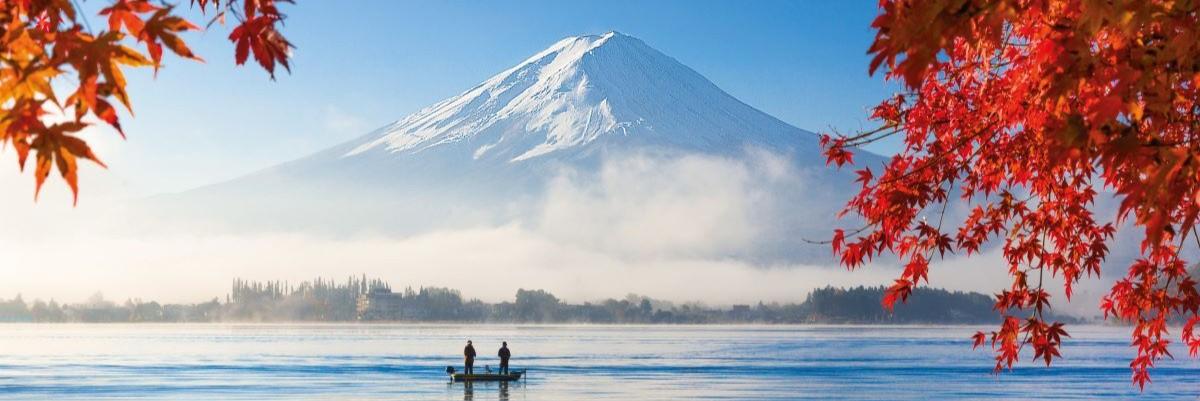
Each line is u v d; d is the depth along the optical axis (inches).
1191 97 293.9
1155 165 248.2
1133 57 253.1
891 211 524.1
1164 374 4810.5
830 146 541.0
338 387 3710.6
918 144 526.9
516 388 3681.1
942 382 4215.1
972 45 247.6
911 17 235.9
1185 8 238.5
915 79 239.3
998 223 551.8
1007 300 560.4
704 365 5502.0
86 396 3289.9
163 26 236.8
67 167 230.8
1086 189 537.6
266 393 3444.9
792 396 3474.4
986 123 500.7
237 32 270.1
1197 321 547.5
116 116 232.8
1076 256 550.0
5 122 227.3
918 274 538.9
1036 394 3622.0
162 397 3270.2
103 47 225.8
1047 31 321.1
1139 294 549.3
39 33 229.3
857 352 7716.5
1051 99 271.7
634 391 3575.3
